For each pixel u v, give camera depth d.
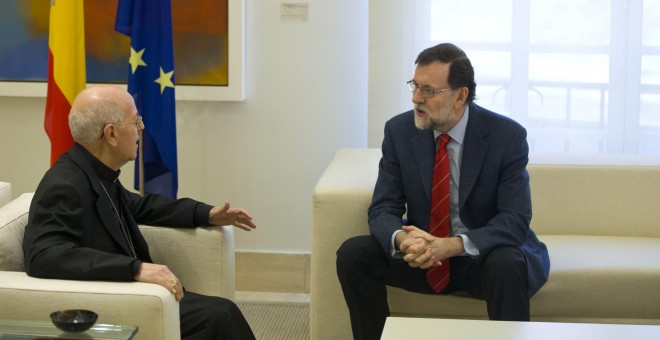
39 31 4.43
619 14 4.20
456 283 3.07
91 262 2.46
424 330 2.33
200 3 4.34
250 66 4.43
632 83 4.24
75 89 3.92
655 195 3.61
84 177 2.65
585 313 3.13
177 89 4.39
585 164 3.65
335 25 4.37
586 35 4.23
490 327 2.36
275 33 4.40
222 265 2.95
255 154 4.50
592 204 3.63
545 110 4.30
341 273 3.04
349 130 4.44
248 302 4.31
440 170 3.07
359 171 3.54
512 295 2.86
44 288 2.39
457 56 2.98
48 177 2.62
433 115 2.98
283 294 4.49
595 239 3.54
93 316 2.12
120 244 2.71
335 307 3.28
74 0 3.88
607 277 3.09
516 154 3.04
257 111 4.46
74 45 3.90
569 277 3.09
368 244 3.05
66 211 2.56
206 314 2.65
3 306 2.39
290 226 4.54
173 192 4.04
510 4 4.25
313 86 4.43
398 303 3.18
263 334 3.82
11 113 4.55
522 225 2.97
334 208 3.24
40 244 2.49
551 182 3.64
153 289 2.39
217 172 4.52
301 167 4.49
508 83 4.29
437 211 3.06
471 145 3.06
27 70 4.46
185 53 4.37
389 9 4.23
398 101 4.28
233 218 2.95
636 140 4.27
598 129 4.29
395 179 3.15
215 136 4.49
